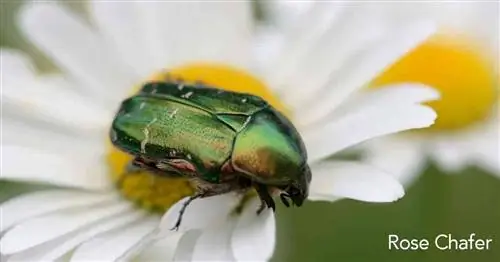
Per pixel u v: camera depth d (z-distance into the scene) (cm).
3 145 13
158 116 11
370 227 15
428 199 14
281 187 11
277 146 11
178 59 14
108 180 13
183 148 11
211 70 13
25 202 12
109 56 13
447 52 15
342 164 12
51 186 13
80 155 13
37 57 14
